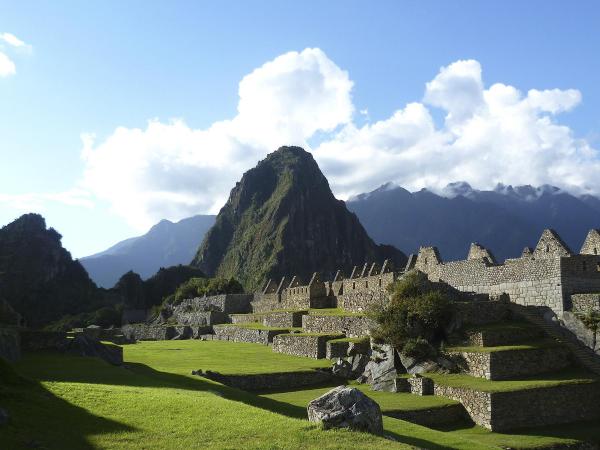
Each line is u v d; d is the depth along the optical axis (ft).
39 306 588.09
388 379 133.90
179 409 74.95
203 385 109.70
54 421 64.59
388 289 166.30
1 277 594.65
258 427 67.62
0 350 107.55
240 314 302.04
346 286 227.61
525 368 122.42
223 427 67.41
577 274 139.85
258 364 154.40
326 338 167.63
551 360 124.77
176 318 375.86
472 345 131.95
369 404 71.72
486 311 143.02
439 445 80.38
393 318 143.74
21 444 55.62
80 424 65.00
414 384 127.95
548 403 111.24
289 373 139.23
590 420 113.29
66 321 469.57
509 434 104.06
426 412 110.22
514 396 108.88
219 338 269.03
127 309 552.82
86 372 103.65
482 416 108.88
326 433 65.92
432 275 180.65
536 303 144.05
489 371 120.16
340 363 148.15
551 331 135.13
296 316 222.28
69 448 57.06
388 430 87.51
